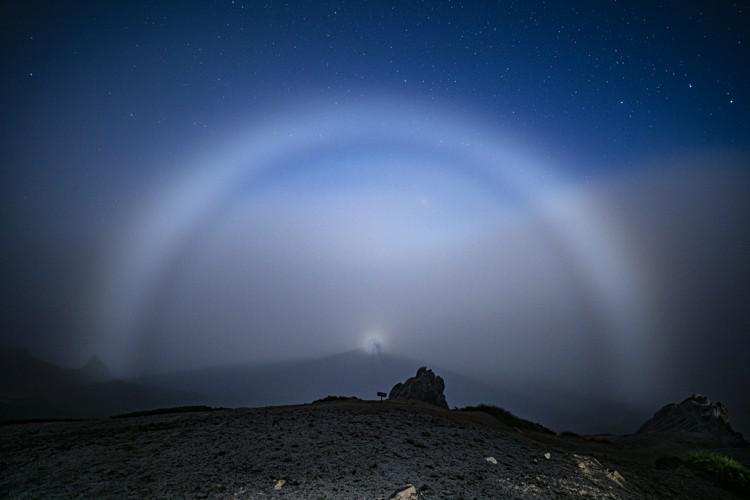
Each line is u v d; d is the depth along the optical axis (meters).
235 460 14.43
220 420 22.06
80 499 11.09
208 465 13.88
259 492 11.48
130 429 20.55
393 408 27.55
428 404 39.56
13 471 13.83
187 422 22.02
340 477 12.89
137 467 13.77
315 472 13.23
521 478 14.39
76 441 18.17
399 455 15.61
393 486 12.30
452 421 24.73
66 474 13.28
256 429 19.05
